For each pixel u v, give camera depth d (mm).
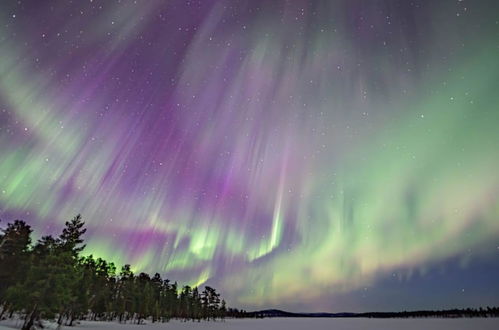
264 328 81188
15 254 42719
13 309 38406
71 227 44062
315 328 87062
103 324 58312
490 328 77688
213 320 133000
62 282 35188
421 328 87562
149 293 80438
